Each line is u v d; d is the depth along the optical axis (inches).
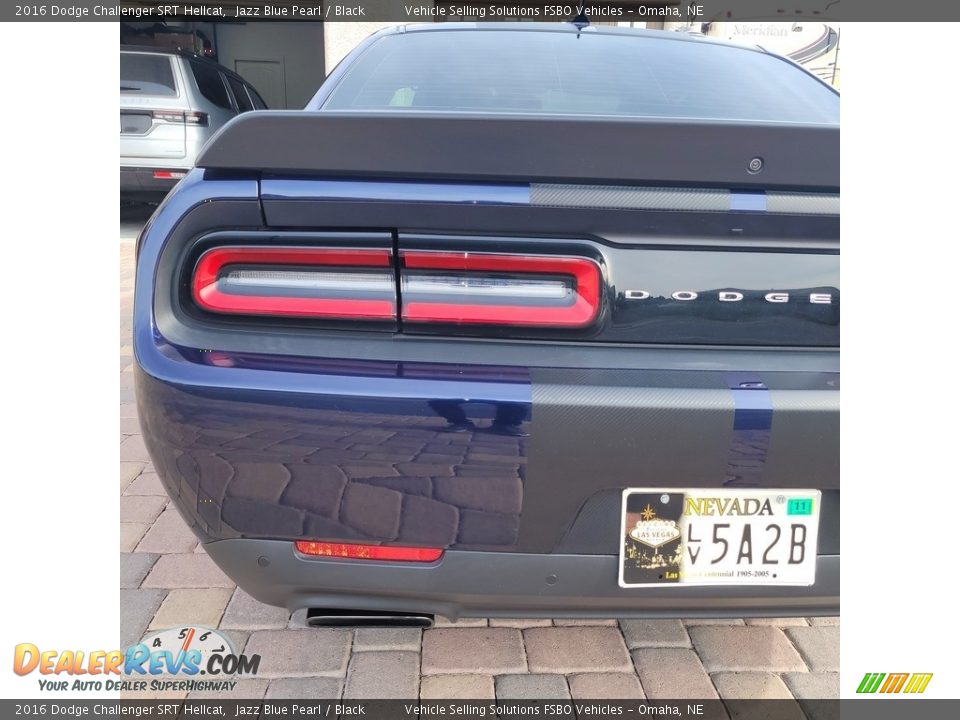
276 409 40.8
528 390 40.8
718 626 65.0
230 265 43.1
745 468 42.2
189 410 41.5
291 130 41.4
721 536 44.1
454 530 43.4
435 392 40.5
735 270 43.6
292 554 45.1
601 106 64.1
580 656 60.6
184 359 42.1
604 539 43.9
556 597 45.5
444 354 42.6
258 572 45.9
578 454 41.3
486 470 41.8
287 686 56.7
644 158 41.2
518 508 42.8
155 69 242.5
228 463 42.6
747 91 68.6
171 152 244.1
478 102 63.6
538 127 40.9
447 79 66.4
